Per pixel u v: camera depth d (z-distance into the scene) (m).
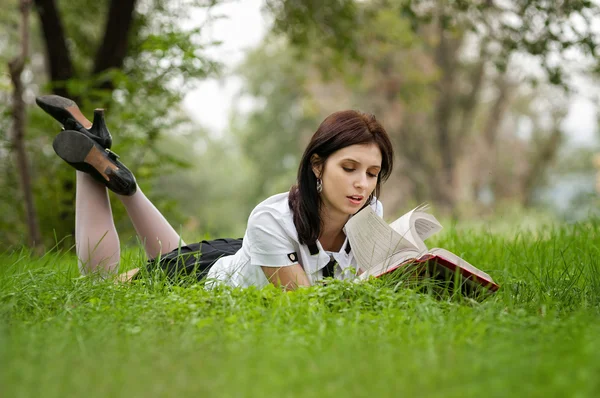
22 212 9.16
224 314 3.01
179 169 9.28
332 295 3.24
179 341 2.56
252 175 41.41
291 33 11.80
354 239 3.63
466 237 6.28
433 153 28.66
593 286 3.76
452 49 26.64
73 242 9.14
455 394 1.88
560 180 37.75
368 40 12.77
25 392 1.99
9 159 9.22
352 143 3.60
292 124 37.25
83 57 11.99
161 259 4.25
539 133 32.09
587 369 1.94
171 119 8.81
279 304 3.06
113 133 8.52
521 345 2.40
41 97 4.46
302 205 3.72
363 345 2.45
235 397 1.94
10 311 3.20
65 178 9.13
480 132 30.73
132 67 10.30
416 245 3.61
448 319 2.94
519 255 4.83
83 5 12.13
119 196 4.45
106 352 2.39
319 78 25.17
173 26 8.19
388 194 28.67
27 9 8.46
